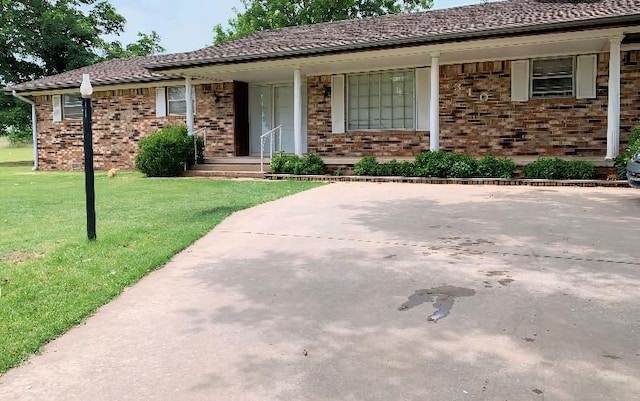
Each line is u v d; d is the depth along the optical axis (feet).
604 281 15.21
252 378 10.35
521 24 36.19
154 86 60.49
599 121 43.04
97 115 63.93
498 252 18.63
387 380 10.06
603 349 11.00
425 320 12.83
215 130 57.82
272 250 19.90
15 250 20.17
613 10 35.37
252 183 42.11
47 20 86.12
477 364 10.53
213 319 13.44
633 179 29.30
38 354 11.82
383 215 26.09
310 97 53.36
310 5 96.68
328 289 15.35
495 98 46.01
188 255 19.58
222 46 53.42
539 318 12.67
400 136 49.78
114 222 25.27
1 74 83.61
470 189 35.58
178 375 10.60
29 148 144.05
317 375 10.36
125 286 16.20
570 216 24.77
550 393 9.38
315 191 35.81
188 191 37.47
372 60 45.29
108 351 11.85
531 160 41.57
